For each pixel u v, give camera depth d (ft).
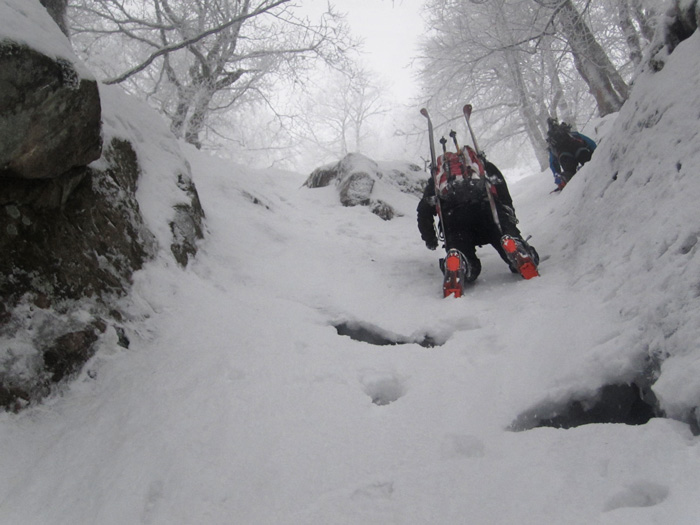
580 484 4.28
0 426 5.48
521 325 8.00
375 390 7.00
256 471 5.09
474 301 9.82
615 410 5.78
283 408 6.13
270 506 4.64
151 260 9.25
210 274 10.63
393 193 22.15
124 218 8.97
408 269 13.23
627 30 35.86
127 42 40.22
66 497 4.91
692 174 6.97
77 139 6.82
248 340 7.86
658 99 9.03
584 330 6.83
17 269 6.47
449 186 10.90
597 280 8.10
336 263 13.19
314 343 8.05
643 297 6.40
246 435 5.62
